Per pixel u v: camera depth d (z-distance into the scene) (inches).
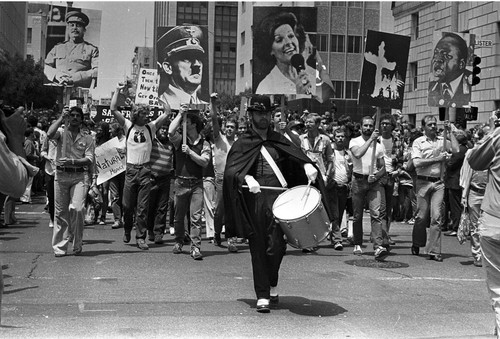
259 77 506.9
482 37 1214.3
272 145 287.3
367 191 438.0
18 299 296.2
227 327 256.2
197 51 490.0
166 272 366.3
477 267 412.8
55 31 507.8
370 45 461.7
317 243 268.2
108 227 561.0
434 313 289.4
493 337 249.1
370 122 433.7
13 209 561.9
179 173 414.9
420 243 449.1
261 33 503.2
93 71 511.5
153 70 622.2
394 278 370.9
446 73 494.0
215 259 414.3
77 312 273.6
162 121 449.7
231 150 287.1
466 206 413.7
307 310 287.6
